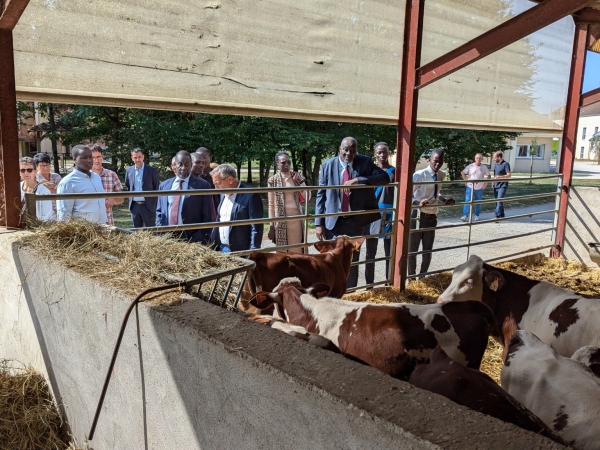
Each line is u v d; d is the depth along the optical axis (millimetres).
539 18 4215
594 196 7109
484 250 8305
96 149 6047
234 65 4648
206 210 4758
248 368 1452
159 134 14492
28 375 2752
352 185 4945
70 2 3730
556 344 3145
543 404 1963
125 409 2078
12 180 3119
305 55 5027
